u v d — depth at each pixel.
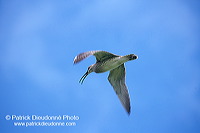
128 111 22.69
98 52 21.45
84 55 19.81
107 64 21.92
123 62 21.67
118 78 23.08
